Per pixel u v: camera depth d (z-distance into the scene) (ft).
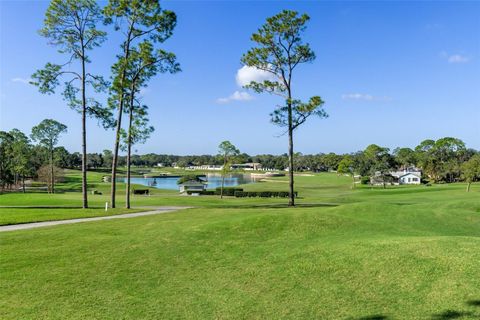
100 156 622.95
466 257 32.55
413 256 33.81
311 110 105.09
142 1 99.35
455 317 23.94
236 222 54.19
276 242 44.70
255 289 30.63
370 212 65.82
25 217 76.54
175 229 54.39
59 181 317.22
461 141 375.25
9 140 270.05
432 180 370.12
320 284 30.63
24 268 37.35
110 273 35.68
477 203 84.07
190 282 32.91
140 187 295.28
